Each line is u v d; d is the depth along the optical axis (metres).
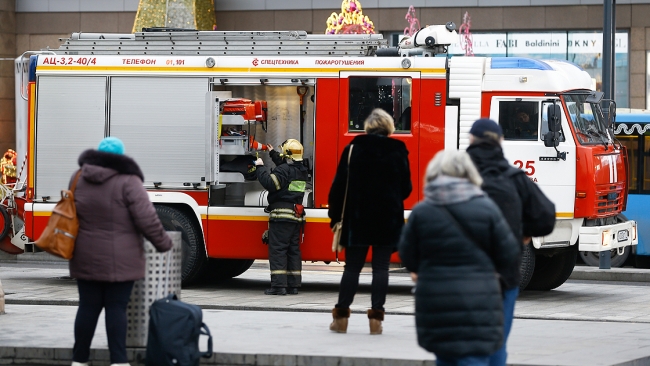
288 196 16.25
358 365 9.84
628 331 12.34
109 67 17.28
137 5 37.97
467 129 16.45
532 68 16.48
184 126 17.09
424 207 7.38
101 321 12.65
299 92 16.97
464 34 36.03
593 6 35.41
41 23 38.59
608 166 16.92
